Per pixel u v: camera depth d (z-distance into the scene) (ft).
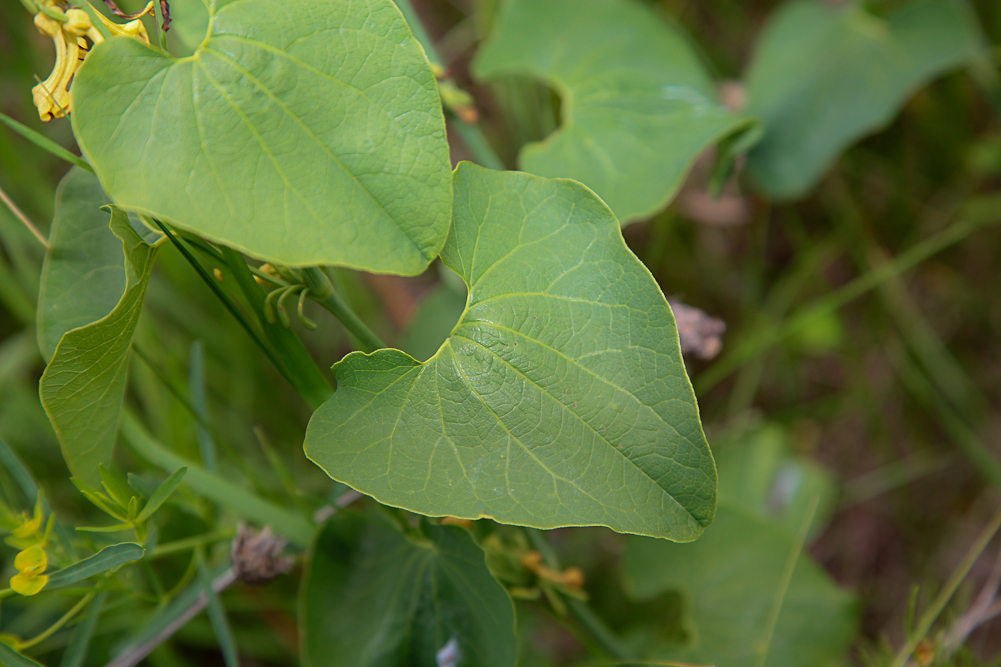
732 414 2.68
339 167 1.52
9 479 2.11
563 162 2.03
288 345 1.69
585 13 2.19
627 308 1.59
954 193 2.78
